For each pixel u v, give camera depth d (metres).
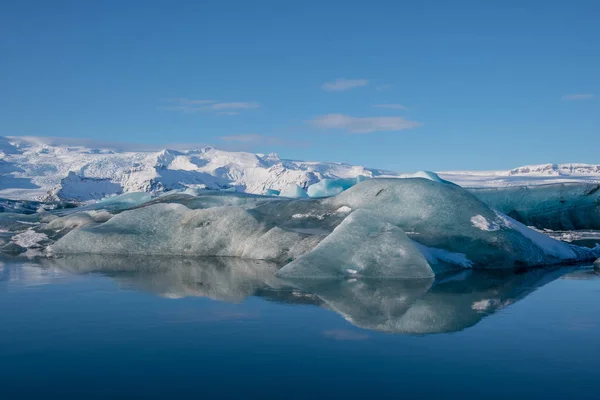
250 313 5.86
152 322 5.39
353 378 3.64
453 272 10.06
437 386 3.48
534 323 5.32
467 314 5.80
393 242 9.89
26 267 11.03
